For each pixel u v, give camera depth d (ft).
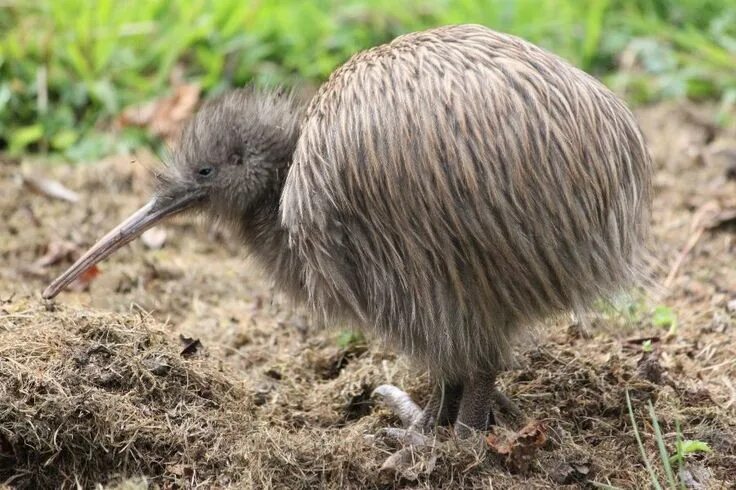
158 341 25.31
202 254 35.35
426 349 22.98
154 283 32.94
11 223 35.78
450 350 22.67
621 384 25.67
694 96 43.68
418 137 21.30
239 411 24.79
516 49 22.11
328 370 28.58
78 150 40.09
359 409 26.71
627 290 23.52
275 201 26.16
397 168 21.42
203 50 42.98
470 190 21.15
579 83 22.07
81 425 22.82
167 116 40.86
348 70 22.85
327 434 24.45
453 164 21.13
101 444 22.85
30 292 30.91
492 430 23.85
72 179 38.29
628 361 26.81
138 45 43.34
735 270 32.63
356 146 21.77
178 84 42.34
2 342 24.17
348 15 44.60
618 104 22.74
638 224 23.13
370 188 21.75
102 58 42.06
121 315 25.82
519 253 21.49
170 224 36.19
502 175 21.12
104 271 33.24
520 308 22.25
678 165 39.01
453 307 22.16
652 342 28.25
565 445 23.50
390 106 21.61
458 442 23.17
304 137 22.86
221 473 22.98
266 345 29.81
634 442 24.08
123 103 41.93
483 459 22.91
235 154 26.27
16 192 37.47
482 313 22.21
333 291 23.07
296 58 42.86
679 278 32.24
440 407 24.79
